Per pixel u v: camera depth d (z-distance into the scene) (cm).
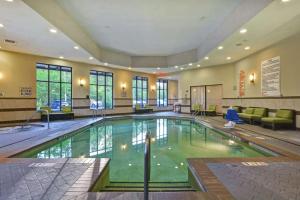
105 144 663
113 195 242
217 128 827
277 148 474
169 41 1076
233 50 955
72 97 1245
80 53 1016
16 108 989
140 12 717
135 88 1712
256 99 1023
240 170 328
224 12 717
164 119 1327
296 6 502
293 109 772
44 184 274
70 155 532
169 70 1587
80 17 762
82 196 239
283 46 815
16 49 934
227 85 1313
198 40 1063
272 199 234
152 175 399
